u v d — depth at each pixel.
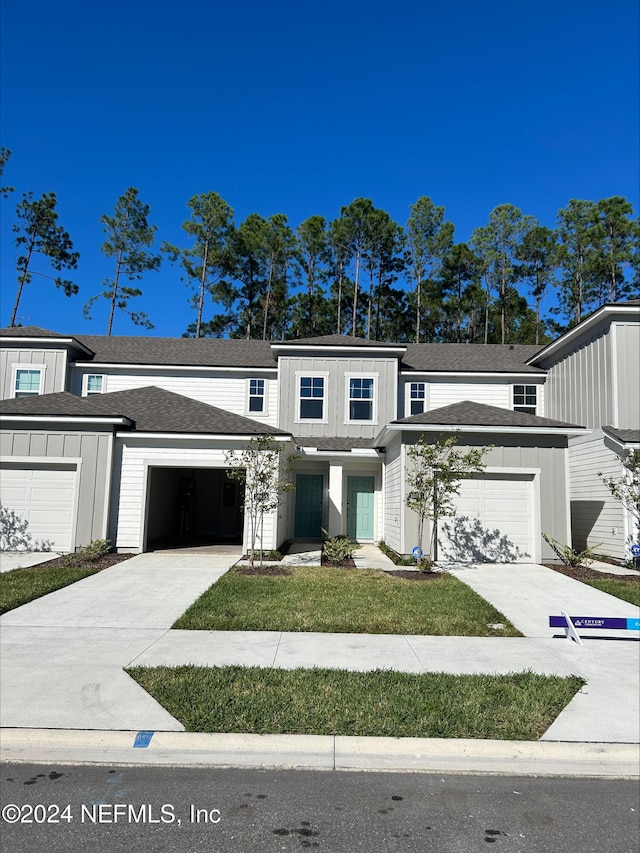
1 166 36.28
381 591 9.70
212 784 3.81
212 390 20.20
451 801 3.65
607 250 39.56
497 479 13.66
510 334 44.44
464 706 4.89
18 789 3.72
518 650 6.70
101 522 13.24
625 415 14.81
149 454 13.71
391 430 13.87
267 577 10.82
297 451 16.42
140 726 4.49
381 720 4.62
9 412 13.20
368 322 43.06
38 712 4.72
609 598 9.57
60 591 9.39
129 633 7.10
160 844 3.14
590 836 3.28
